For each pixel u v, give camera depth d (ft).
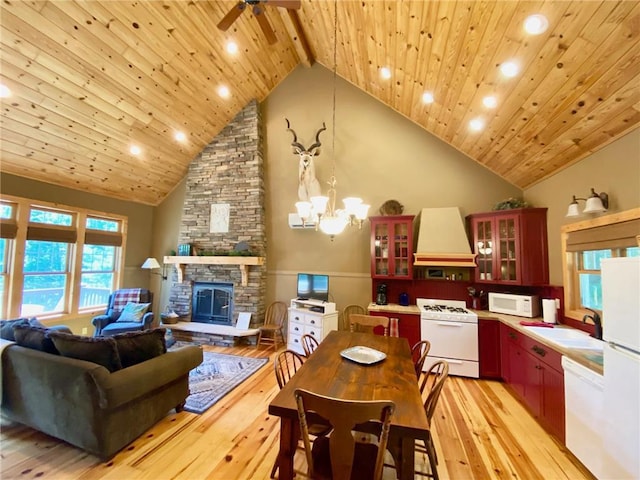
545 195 12.35
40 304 15.26
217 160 18.62
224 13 13.03
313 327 14.38
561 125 9.16
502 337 12.01
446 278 14.51
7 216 13.85
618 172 8.20
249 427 8.63
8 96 10.96
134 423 7.75
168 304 19.56
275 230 17.98
